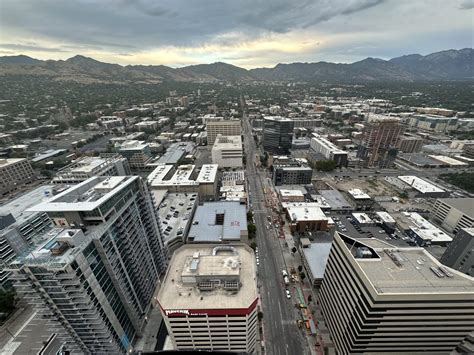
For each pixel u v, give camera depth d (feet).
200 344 251.60
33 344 324.39
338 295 295.28
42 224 485.97
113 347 259.80
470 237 362.53
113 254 259.39
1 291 367.04
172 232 493.36
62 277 201.67
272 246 506.89
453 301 217.77
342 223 564.71
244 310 221.87
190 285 244.22
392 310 223.51
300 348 314.14
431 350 251.60
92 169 560.61
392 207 630.74
